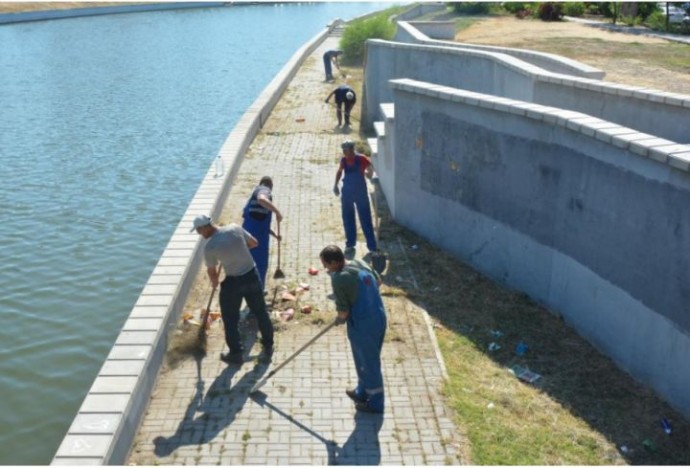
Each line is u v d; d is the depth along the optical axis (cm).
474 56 1320
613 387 621
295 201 1133
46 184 1650
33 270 1184
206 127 2286
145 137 2136
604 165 643
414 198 984
